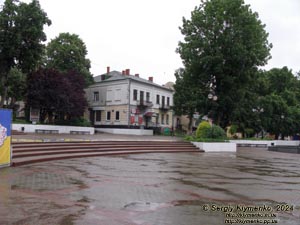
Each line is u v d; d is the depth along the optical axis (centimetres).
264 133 5706
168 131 5241
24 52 3478
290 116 5038
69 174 1138
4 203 710
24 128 3262
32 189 862
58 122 3959
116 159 1730
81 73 4716
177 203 773
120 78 5134
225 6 3597
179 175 1231
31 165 1334
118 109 5131
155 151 2305
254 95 4288
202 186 1020
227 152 2722
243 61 3497
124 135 4012
